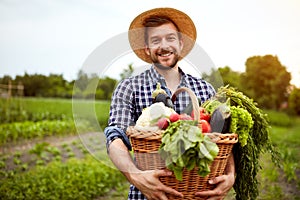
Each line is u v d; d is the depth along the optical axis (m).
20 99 15.66
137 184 2.48
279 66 16.39
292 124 17.70
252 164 2.78
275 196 7.04
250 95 17.11
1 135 11.62
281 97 18.08
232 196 3.21
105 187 8.00
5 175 8.55
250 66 16.39
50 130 13.49
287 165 8.28
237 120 2.58
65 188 7.49
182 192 2.44
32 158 10.30
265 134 2.91
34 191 7.26
